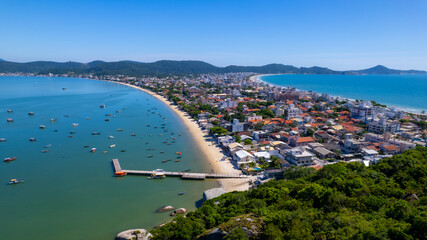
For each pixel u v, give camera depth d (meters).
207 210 77.19
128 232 79.69
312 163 127.38
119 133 194.88
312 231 56.50
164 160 142.62
